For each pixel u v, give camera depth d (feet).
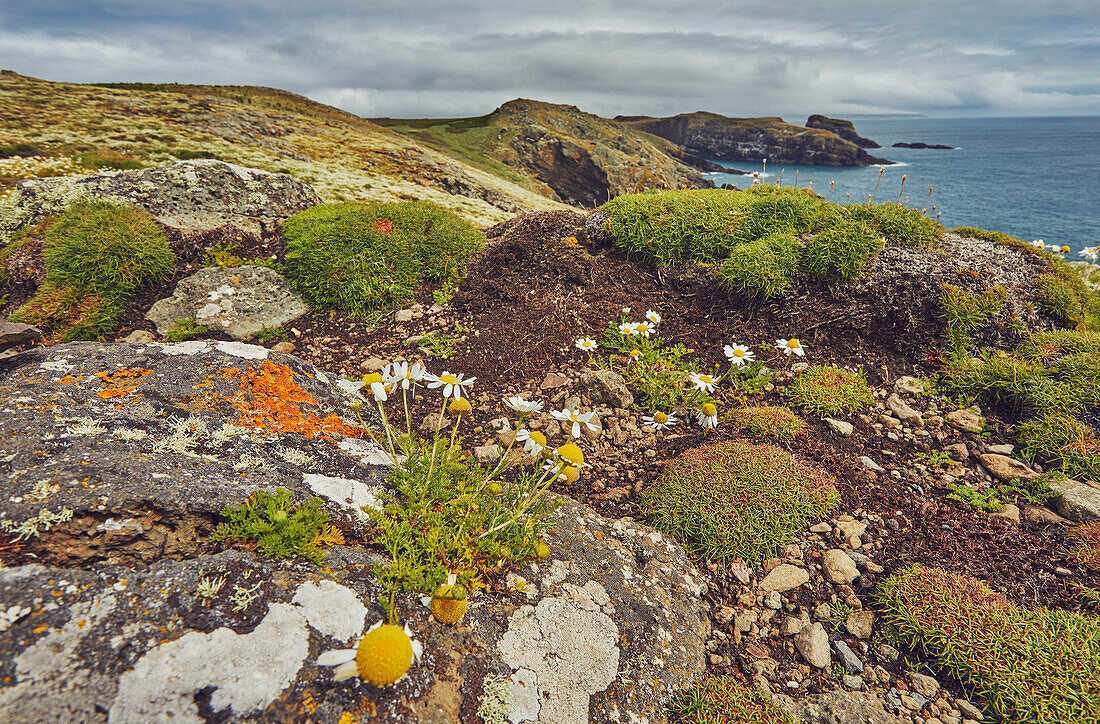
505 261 24.86
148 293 23.44
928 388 17.04
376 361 19.79
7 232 26.55
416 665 7.47
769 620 10.69
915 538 11.89
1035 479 13.10
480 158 260.62
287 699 6.41
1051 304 19.34
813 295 20.40
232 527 8.04
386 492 10.14
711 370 18.56
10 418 8.85
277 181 30.42
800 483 13.02
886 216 21.76
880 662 9.77
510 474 14.15
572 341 19.94
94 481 7.87
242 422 10.83
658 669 9.36
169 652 6.29
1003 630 9.48
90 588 6.62
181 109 117.91
